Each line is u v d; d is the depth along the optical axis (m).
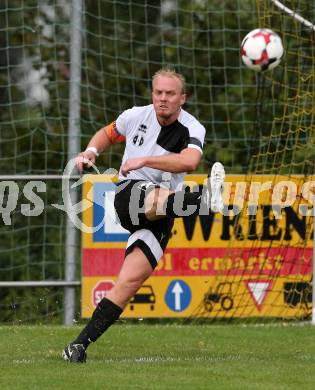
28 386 23.45
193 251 36.56
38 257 49.78
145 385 23.66
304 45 42.88
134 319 39.56
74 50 38.47
